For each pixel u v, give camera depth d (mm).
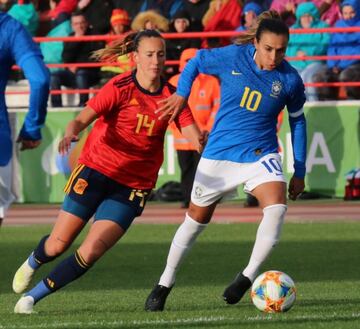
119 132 25047
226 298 26172
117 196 25219
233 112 26125
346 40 61062
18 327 23625
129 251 42156
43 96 25188
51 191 63656
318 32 60188
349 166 61688
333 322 24031
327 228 49031
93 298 29828
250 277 26000
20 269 26328
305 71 61688
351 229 48531
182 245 26297
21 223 53875
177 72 61344
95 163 25219
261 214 55500
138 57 24812
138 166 25234
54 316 25625
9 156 25703
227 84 26078
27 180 63812
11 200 25953
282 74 26062
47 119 63312
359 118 61344
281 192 25734
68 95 67625
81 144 44281
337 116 61625
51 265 39062
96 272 36344
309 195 61812
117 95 24781
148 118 24969
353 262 38125
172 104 25016
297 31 59906
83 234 48812
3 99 25641
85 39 61750
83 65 62781
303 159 27000
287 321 24234
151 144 25219
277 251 41406
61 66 62656
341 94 63031
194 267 37156
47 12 68750
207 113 53000
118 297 30000
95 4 65188
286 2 64250
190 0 63594
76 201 25312
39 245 25891
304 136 26922
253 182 25938
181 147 55562
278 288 25719
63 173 63375
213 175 26156
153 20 61062
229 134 26125
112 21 62719
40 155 63531
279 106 26156
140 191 25312
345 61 61625
